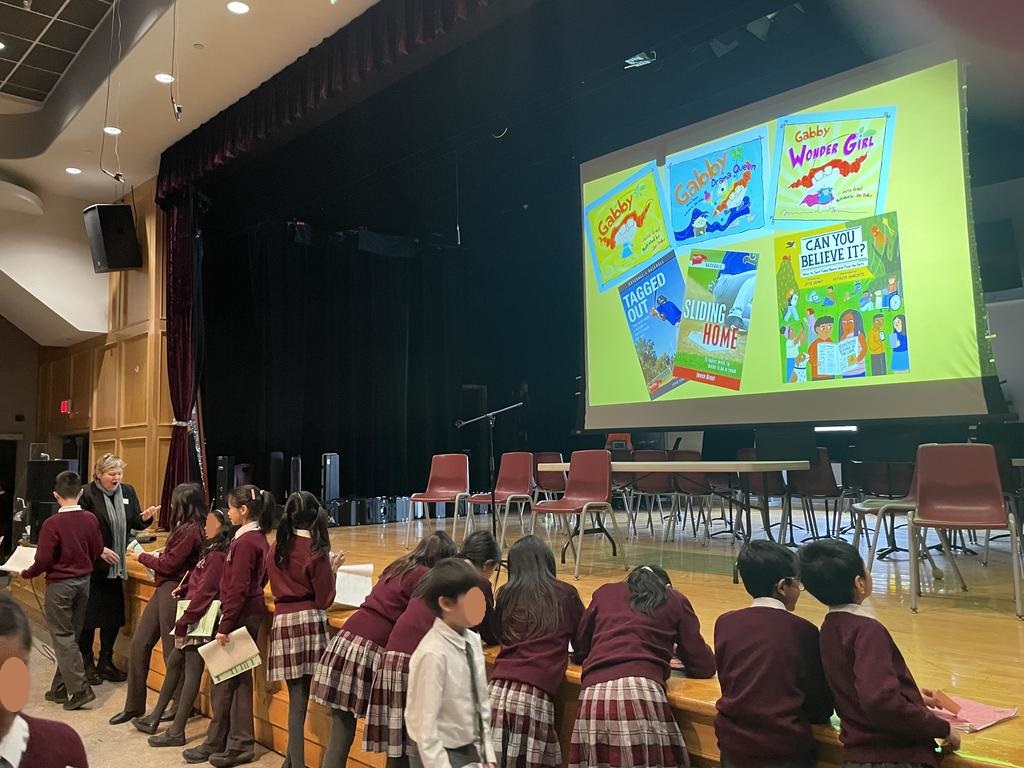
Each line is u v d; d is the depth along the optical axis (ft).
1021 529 14.71
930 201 12.67
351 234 32.27
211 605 11.55
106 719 12.98
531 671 7.52
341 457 31.68
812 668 6.21
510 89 18.63
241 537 11.12
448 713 6.39
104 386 29.73
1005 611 10.50
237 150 21.34
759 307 14.97
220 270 28.71
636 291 17.47
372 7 17.21
